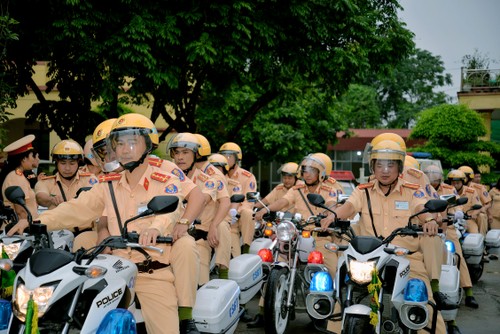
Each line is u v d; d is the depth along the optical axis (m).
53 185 6.02
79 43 8.04
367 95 36.09
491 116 23.58
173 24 8.25
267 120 17.58
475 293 8.65
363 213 4.70
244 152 18.22
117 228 3.57
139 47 8.02
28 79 10.16
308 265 5.69
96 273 2.74
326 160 7.06
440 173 7.92
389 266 3.99
